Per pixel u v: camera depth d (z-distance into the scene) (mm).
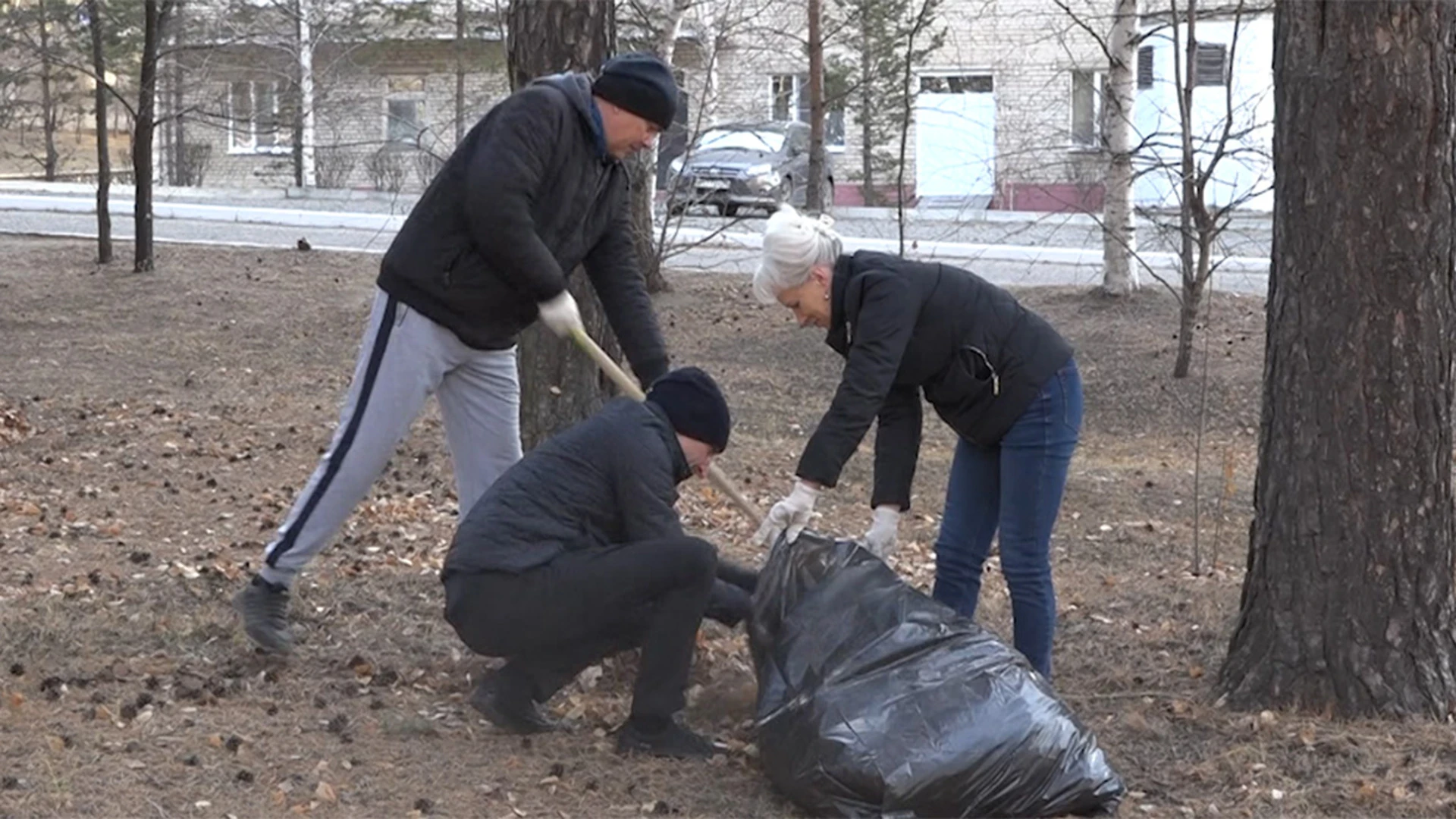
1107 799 4348
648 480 4535
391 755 4680
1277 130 5137
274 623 5391
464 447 5340
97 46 17391
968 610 5281
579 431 4656
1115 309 15695
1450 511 5105
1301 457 5109
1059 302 16125
